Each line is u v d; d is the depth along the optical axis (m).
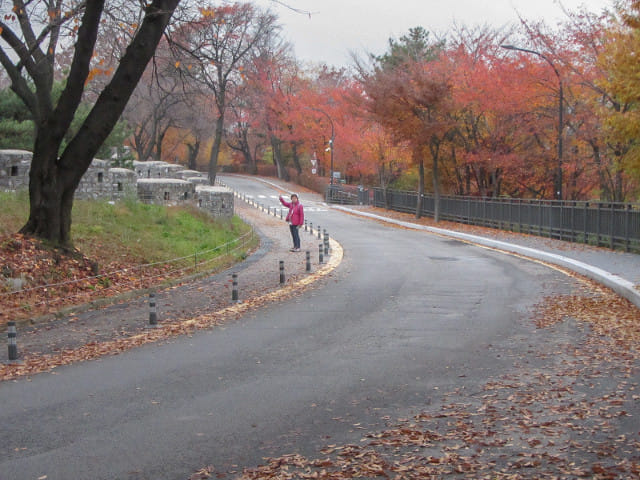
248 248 29.86
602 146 35.91
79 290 17.14
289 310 15.64
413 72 45.09
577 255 26.14
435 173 48.09
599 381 9.11
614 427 7.18
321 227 44.12
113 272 18.53
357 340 12.27
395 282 20.23
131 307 16.23
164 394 8.91
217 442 7.03
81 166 18.92
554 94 37.56
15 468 6.37
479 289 18.62
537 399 8.35
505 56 40.41
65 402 8.59
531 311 14.96
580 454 6.43
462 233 38.88
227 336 12.82
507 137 42.91
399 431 7.23
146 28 18.14
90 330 13.54
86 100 36.09
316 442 6.98
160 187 32.84
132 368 10.40
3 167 25.36
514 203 39.12
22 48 17.62
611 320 13.56
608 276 19.34
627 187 37.75
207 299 17.25
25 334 13.27
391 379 9.52
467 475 6.00
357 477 6.01
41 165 18.52
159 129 73.94
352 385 9.23
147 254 22.52
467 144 45.69
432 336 12.53
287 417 7.85
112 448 6.89
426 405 8.25
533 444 6.73
